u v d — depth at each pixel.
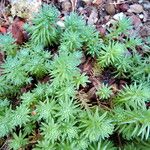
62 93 0.13
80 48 0.15
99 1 0.18
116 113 0.13
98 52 0.15
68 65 0.13
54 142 0.13
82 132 0.13
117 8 0.17
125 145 0.13
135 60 0.15
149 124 0.12
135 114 0.12
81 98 0.14
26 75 0.14
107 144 0.12
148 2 0.18
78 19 0.15
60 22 0.16
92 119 0.12
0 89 0.14
